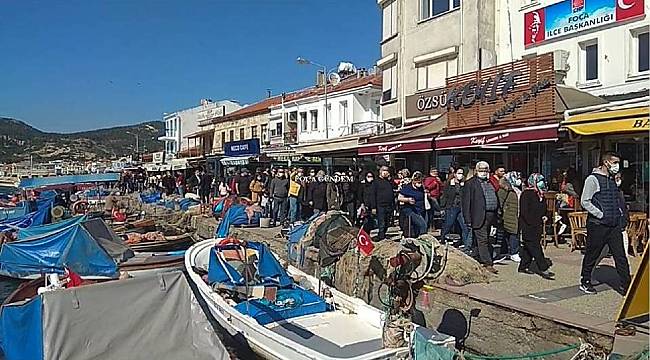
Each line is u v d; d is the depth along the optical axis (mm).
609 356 6910
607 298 9531
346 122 40812
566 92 17203
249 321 10281
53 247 16516
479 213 11906
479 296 9805
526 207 11445
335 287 13312
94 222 19125
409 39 25859
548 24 19703
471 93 19594
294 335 10023
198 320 8805
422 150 17312
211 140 64500
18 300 12930
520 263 11773
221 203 27766
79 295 8148
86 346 8023
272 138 49844
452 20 23344
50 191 45406
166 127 84375
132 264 17109
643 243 12695
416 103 24734
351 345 9555
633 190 16234
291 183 21438
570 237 15094
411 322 8875
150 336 8438
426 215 17000
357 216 18625
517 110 17641
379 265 11711
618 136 14531
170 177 45156
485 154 21484
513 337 9062
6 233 23797
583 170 17828
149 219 30625
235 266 12273
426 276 9078
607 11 17656
